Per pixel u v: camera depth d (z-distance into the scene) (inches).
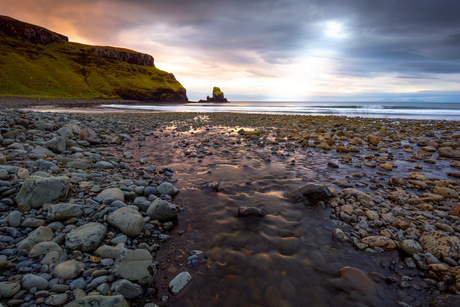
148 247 115.1
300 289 93.0
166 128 562.3
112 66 5521.7
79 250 107.4
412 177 221.1
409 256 112.8
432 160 287.9
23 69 4077.3
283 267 104.6
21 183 148.5
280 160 287.1
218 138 437.4
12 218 117.5
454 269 98.4
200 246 120.0
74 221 127.1
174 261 109.2
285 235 129.1
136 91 5039.4
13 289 82.7
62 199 141.8
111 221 126.4
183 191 188.1
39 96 3292.3
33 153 224.8
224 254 113.3
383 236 125.8
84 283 89.7
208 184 193.0
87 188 167.6
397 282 96.2
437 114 1147.9
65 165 215.6
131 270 94.9
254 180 213.6
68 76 4542.3
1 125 303.1
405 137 467.2
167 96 5649.6
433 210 158.6
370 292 90.9
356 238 125.6
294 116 992.2
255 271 102.2
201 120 783.7
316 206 163.3
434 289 92.4
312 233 131.6
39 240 106.8
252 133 465.1
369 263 107.9
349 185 202.7
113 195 157.3
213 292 91.5
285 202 168.6
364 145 398.0
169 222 138.7
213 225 138.8
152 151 323.6
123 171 225.8
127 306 81.7
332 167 260.2
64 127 340.2
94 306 76.8
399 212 152.8
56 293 85.4
